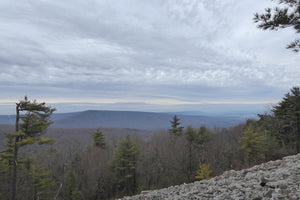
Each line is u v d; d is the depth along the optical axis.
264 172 7.26
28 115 29.17
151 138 83.25
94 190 44.50
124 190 46.28
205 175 24.69
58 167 47.91
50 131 123.50
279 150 42.06
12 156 31.14
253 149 38.03
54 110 31.58
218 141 61.91
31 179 37.34
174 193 8.30
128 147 48.06
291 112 41.38
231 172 8.84
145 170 51.81
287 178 5.26
